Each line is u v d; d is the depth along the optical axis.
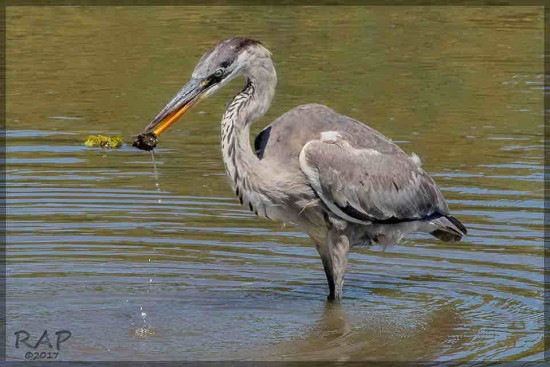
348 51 26.00
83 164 16.11
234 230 13.16
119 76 23.12
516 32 28.64
